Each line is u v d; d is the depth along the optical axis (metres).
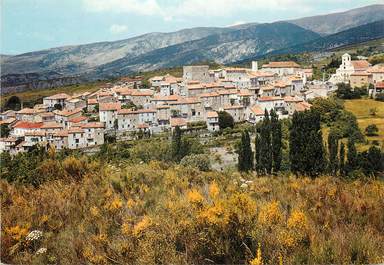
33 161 18.36
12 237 9.62
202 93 135.38
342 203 11.56
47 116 131.88
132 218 10.53
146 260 8.09
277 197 12.48
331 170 40.38
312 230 8.92
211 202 10.84
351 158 41.34
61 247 9.41
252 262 7.40
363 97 112.75
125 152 70.38
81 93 185.12
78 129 109.88
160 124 122.25
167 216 9.76
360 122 87.94
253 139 95.44
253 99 130.12
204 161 49.69
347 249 8.16
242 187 14.59
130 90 146.75
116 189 14.66
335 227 9.59
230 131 109.00
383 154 39.00
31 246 9.78
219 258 8.19
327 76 161.62
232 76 154.75
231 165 69.25
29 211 11.68
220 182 15.52
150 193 13.45
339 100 106.25
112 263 8.54
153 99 131.25
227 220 8.49
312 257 7.85
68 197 13.44
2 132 123.25
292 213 9.13
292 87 139.25
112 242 9.25
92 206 12.12
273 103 121.50
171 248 8.34
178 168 18.91
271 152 51.94
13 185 15.26
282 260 7.77
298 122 38.97
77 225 10.82
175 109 123.62
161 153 67.62
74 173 17.42
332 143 45.56
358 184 15.24
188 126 118.12
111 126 121.69
